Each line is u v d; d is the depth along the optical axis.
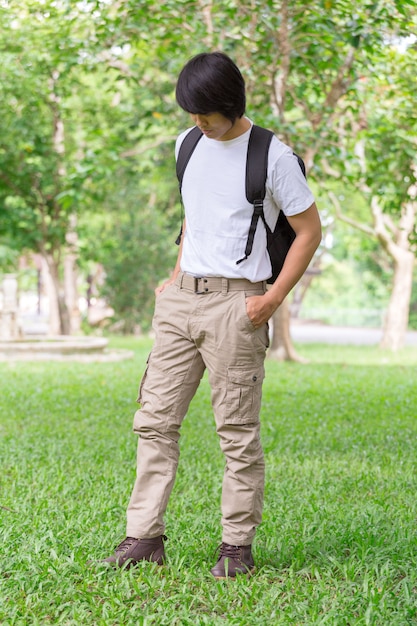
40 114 20.73
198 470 6.33
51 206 22.41
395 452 7.31
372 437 8.14
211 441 7.82
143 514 3.90
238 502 3.85
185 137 3.88
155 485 3.92
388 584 3.72
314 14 10.19
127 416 9.56
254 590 3.58
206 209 3.77
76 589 3.61
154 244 28.16
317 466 6.53
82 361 17.86
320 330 41.72
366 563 3.92
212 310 3.78
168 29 11.62
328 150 13.34
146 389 3.96
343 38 10.20
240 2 10.55
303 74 12.73
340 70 11.84
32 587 3.61
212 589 3.67
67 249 27.03
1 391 11.90
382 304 55.06
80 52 12.84
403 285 23.47
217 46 11.48
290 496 5.43
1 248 28.23
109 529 4.49
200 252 3.81
